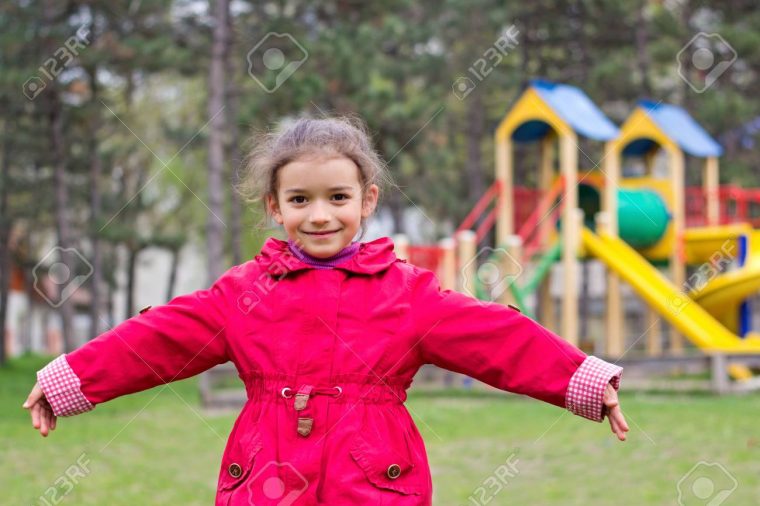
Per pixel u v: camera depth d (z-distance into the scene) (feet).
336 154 10.87
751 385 45.03
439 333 10.88
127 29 60.49
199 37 61.21
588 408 10.64
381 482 10.34
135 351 10.99
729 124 74.38
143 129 88.48
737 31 69.51
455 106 84.02
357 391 10.53
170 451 29.09
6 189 77.20
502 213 50.24
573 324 47.80
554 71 80.69
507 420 34.01
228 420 36.96
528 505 20.16
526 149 80.64
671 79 84.64
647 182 54.80
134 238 72.08
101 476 24.31
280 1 57.06
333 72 59.00
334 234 10.89
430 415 35.60
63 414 10.98
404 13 76.18
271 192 11.27
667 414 33.73
